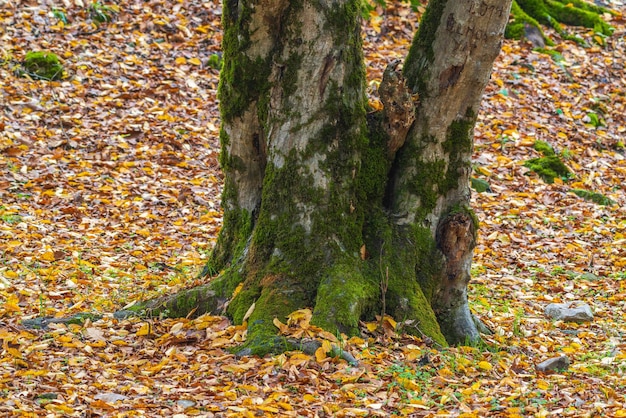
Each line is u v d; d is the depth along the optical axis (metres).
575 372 6.96
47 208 10.99
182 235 10.73
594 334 8.38
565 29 19.02
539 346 7.85
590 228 12.05
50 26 15.34
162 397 5.89
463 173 7.64
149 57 15.35
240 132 7.60
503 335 8.08
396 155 7.61
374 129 7.56
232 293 7.41
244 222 7.78
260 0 7.09
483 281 10.08
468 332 7.64
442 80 7.41
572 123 15.65
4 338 6.72
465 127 7.53
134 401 5.77
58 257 9.41
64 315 7.53
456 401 6.02
